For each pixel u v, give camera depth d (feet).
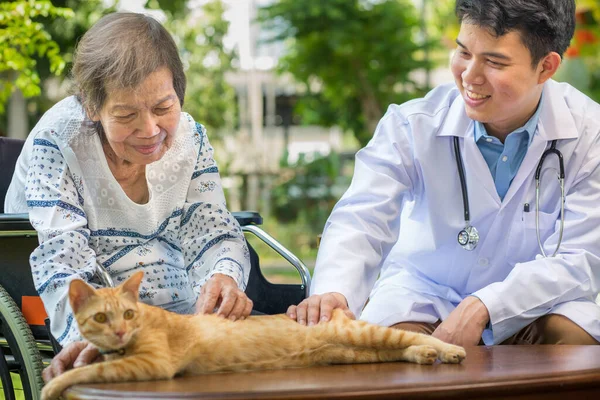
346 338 6.02
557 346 6.88
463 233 8.29
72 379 5.03
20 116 31.60
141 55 6.50
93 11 26.61
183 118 8.09
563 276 7.75
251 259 9.39
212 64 39.58
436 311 8.55
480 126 8.15
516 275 7.73
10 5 14.49
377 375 5.36
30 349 7.23
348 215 8.24
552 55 7.56
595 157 8.13
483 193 8.18
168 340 5.49
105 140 7.29
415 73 45.75
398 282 8.84
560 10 7.37
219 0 39.14
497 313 7.61
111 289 5.34
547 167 8.13
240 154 43.55
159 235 7.89
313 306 6.61
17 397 10.28
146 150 6.81
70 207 7.13
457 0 7.57
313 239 39.17
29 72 14.74
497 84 7.42
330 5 38.58
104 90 6.54
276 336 5.89
